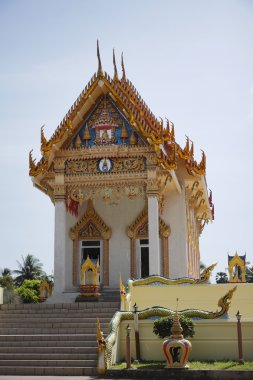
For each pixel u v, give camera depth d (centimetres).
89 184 2816
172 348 1664
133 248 3130
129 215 3173
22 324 2188
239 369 1638
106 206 3203
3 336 2044
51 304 2358
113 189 2805
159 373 1662
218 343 1894
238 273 3653
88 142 2877
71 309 2322
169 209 3138
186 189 3338
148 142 2789
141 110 2856
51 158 2839
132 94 2875
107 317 2202
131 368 1720
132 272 3103
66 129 2809
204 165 3025
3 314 2294
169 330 1816
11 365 1864
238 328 1812
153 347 1928
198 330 1912
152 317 1961
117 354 1902
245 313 2381
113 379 1681
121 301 2248
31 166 2806
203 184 3384
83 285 2566
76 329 2083
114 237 3162
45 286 2973
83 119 2920
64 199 2819
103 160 2823
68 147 2872
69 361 1842
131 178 2783
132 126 2816
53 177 2898
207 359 1884
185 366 1658
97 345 1923
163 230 3111
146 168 2777
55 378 1700
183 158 2973
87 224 3186
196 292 2472
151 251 2681
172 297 2480
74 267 3136
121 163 2811
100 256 3155
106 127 2877
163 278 2516
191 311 1934
